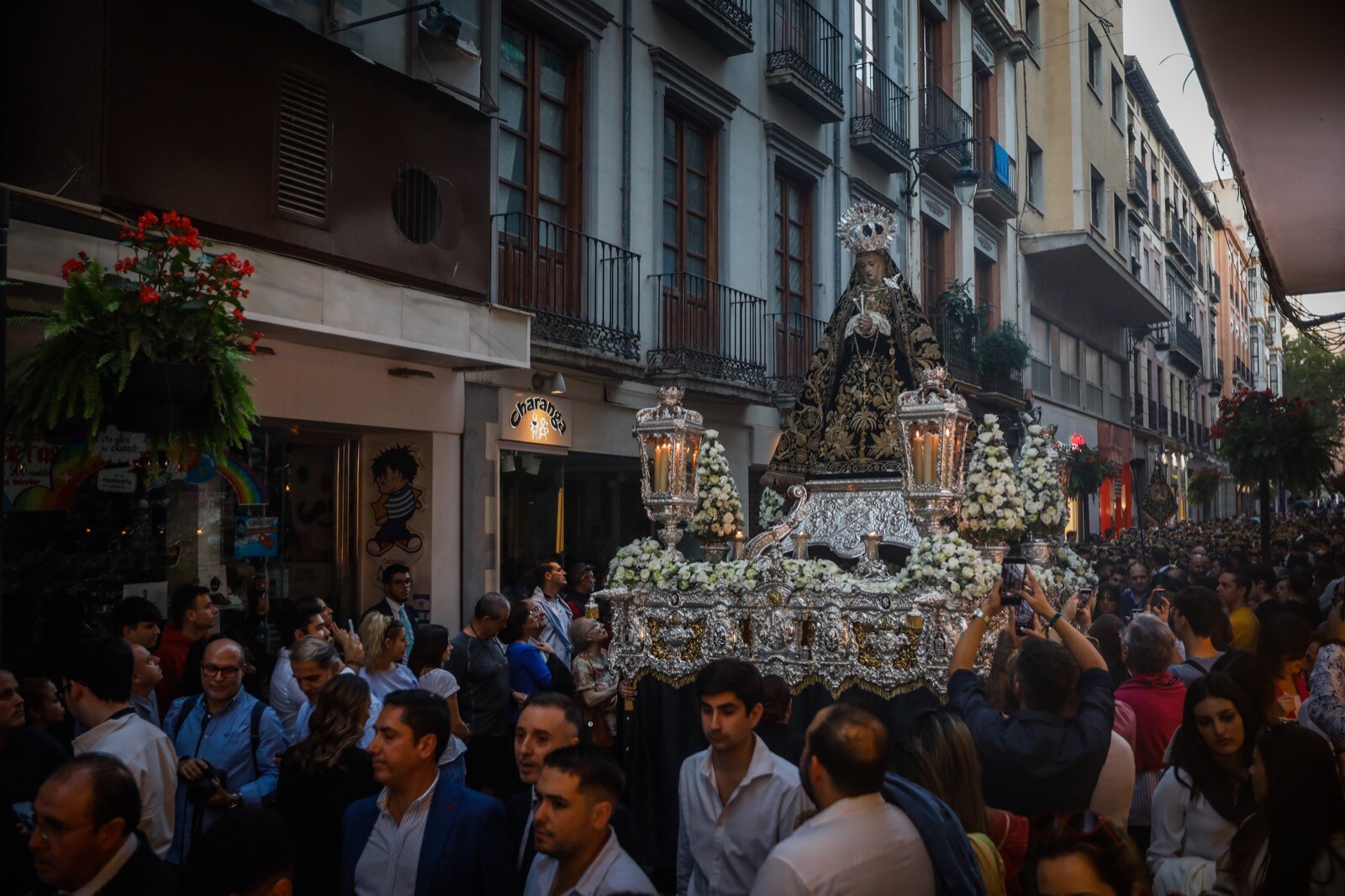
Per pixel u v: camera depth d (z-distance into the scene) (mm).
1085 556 15438
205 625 6520
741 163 14414
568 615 9281
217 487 8148
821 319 16125
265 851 2619
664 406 6957
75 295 4906
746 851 3623
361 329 8328
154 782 3994
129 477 7398
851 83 17203
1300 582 8844
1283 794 3023
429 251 8961
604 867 3020
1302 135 4781
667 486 6867
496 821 3475
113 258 6484
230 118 7344
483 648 7051
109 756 3033
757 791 3660
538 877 3264
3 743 4172
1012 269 23641
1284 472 13680
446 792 3535
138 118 6738
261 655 7949
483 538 10398
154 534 7574
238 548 8344
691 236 13641
